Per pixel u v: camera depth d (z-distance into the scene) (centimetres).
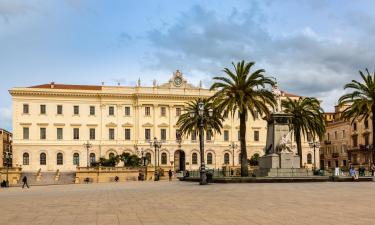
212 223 1689
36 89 11819
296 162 5312
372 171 5991
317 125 7200
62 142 11975
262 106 5591
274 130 5453
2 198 3294
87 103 12219
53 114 11981
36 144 11819
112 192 3738
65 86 12500
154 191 3697
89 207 2350
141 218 1862
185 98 12600
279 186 4006
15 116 11744
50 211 2183
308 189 3541
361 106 6072
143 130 12375
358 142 12081
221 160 12744
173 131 12519
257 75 5662
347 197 2753
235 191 3409
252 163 10744
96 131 12206
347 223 1648
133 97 12469
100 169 9075
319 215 1880
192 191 3547
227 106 5612
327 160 13938
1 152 13812
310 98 7250
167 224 1680
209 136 12756
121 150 12244
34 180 9350
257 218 1809
